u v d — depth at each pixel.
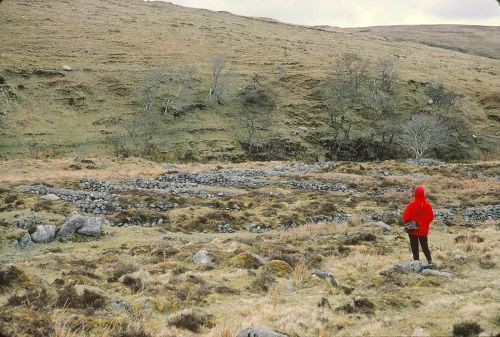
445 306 12.15
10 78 92.19
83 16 147.62
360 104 102.50
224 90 100.06
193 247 21.48
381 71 121.00
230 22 178.75
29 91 89.94
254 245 21.97
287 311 12.41
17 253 20.97
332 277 15.71
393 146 89.62
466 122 103.31
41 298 12.38
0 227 24.03
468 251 19.16
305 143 86.88
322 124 94.12
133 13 164.88
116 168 54.06
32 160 55.53
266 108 96.88
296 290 14.91
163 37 135.50
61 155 71.88
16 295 12.13
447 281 14.71
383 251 20.31
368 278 15.84
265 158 81.00
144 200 33.31
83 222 24.56
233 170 54.94
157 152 76.69
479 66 153.25
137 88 96.06
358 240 22.91
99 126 82.94
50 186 37.22
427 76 122.12
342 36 185.38
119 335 10.50
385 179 48.31
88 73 100.12
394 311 12.34
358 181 46.88
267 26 185.00
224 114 93.38
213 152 79.31
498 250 18.17
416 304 12.64
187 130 85.06
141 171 50.44
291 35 169.00
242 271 16.86
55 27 129.38
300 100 101.75
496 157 92.94
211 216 30.31
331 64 124.31
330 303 13.23
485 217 33.00
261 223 30.19
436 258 17.94
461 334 9.88
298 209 33.69
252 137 85.62
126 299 13.57
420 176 52.00
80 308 12.23
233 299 14.04
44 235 23.00
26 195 31.61
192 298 13.74
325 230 27.02
